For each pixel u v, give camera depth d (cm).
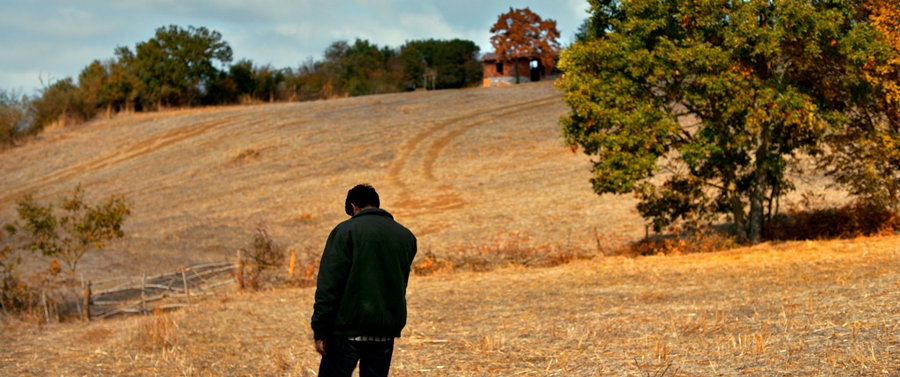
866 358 500
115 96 5962
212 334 930
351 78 8612
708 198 1529
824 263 1075
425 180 3012
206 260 1980
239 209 2777
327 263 388
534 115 4531
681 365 550
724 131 1392
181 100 6606
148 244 2264
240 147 4050
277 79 7712
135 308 1385
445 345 733
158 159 4106
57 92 5712
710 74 1305
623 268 1252
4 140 4953
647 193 1505
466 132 4050
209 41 6900
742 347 580
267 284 1505
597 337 697
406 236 408
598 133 1412
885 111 1372
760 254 1253
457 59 8931
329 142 4009
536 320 843
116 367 764
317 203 2741
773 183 1502
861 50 1244
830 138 1402
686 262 1255
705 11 1300
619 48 1372
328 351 393
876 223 1398
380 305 389
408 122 4506
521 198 2477
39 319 1251
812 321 657
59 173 4128
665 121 1357
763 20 1337
